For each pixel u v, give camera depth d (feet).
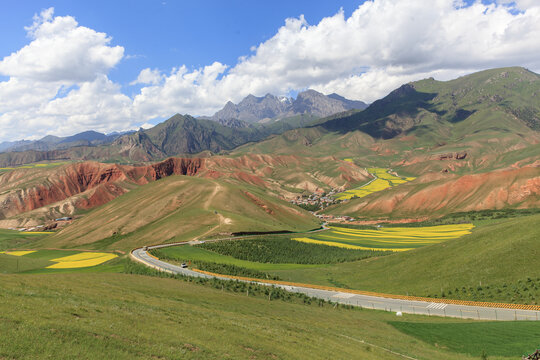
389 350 127.03
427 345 143.43
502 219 632.79
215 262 364.17
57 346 66.80
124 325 86.43
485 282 224.12
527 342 135.44
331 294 257.96
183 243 476.54
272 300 223.92
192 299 165.99
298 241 515.50
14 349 62.23
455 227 635.66
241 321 123.65
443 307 209.05
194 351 79.92
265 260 407.23
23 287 113.50
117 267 362.53
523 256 232.94
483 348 135.74
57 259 472.85
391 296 244.01
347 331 148.25
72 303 98.43
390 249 476.95
